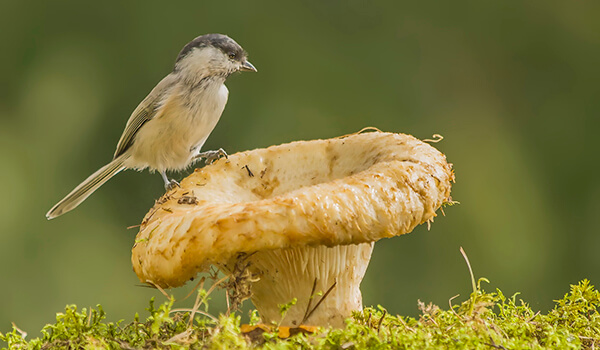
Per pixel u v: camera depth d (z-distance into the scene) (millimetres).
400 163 4004
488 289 13656
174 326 4105
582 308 4348
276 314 4117
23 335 4289
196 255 3600
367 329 3611
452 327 3945
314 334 3645
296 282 4059
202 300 3676
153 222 4047
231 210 3654
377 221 3668
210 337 3623
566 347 3805
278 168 4836
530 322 4211
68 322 4074
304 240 3551
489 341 3682
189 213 3814
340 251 4074
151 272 3791
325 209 3586
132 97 15016
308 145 4871
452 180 4242
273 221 3549
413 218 3816
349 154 4707
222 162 4840
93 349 3699
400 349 3588
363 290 13258
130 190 14375
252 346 3598
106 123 14914
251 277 3898
